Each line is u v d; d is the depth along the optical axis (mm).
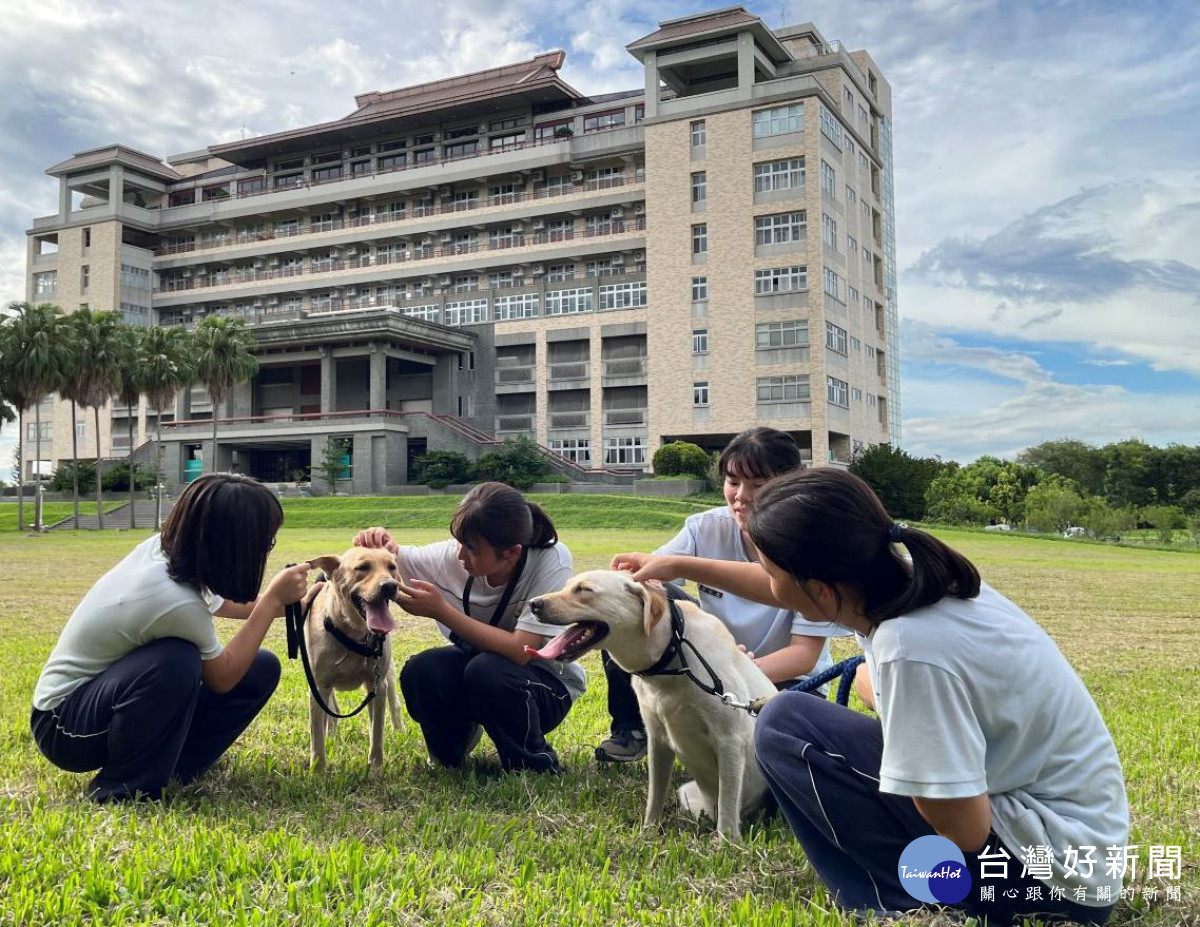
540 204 59906
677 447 50062
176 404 66438
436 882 2795
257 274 69062
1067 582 18891
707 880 2973
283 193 66750
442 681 4355
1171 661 8641
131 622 3486
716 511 4430
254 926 2424
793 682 4277
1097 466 85250
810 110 51094
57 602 12891
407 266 63625
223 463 62125
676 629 3410
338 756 4586
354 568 4180
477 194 63188
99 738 3541
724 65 56562
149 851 2900
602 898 2738
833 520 2361
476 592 4531
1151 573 22156
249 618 3850
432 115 63344
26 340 43938
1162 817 3746
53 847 2930
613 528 38219
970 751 2316
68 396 46438
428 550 4707
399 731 5293
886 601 2461
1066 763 2439
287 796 3807
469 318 62094
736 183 52625
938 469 54688
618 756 4555
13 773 4062
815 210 50875
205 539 3498
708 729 3447
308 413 64562
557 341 58688
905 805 2658
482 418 60250
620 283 57625
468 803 3775
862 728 2770
